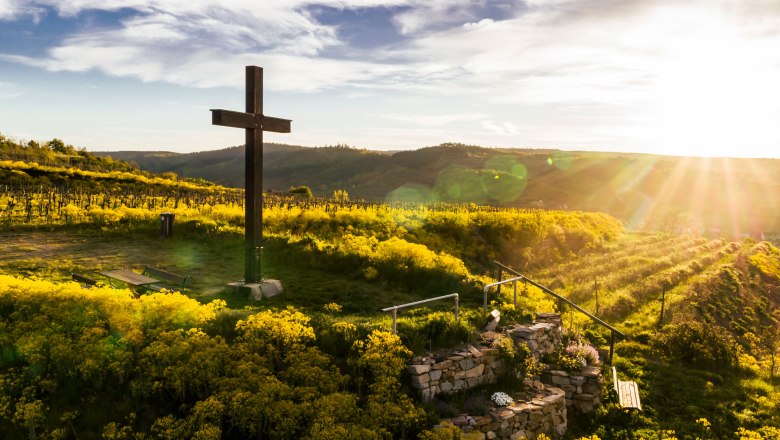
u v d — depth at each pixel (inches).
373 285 613.9
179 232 843.4
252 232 539.5
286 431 298.4
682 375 610.2
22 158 2839.6
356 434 294.5
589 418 463.2
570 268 1262.3
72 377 324.5
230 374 329.1
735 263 1771.7
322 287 583.8
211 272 627.5
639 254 1641.2
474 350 421.7
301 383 339.6
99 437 288.4
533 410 399.2
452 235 1173.1
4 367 330.3
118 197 1519.4
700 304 1122.0
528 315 563.5
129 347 343.3
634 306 1005.8
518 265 1189.1
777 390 591.8
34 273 555.2
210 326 378.6
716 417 502.9
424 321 449.1
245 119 515.8
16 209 1067.3
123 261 655.1
